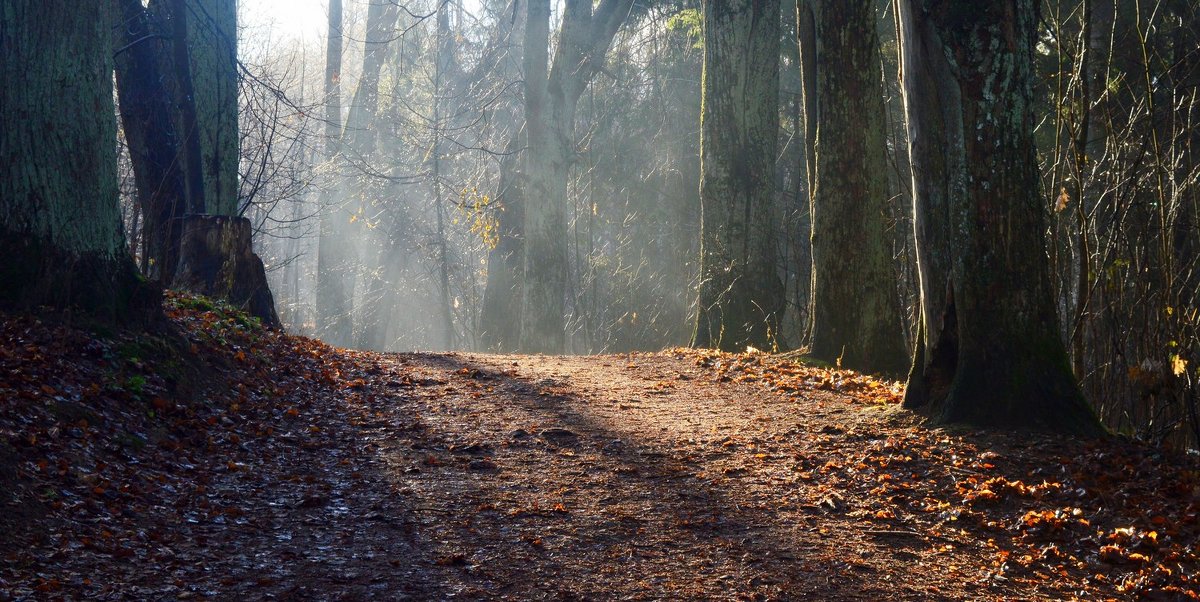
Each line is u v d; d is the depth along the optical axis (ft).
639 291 86.63
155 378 25.50
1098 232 41.24
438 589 16.08
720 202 46.21
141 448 21.99
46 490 18.13
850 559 18.04
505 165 80.02
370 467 23.24
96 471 19.88
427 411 28.91
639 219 88.58
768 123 46.21
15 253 25.82
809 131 40.86
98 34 27.27
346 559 17.30
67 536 16.75
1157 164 31.53
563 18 70.79
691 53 89.61
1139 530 19.34
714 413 29.48
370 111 101.81
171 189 48.42
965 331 25.77
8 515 16.65
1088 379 38.96
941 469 22.93
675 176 89.76
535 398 30.99
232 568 16.55
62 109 26.43
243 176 57.26
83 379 23.54
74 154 26.58
